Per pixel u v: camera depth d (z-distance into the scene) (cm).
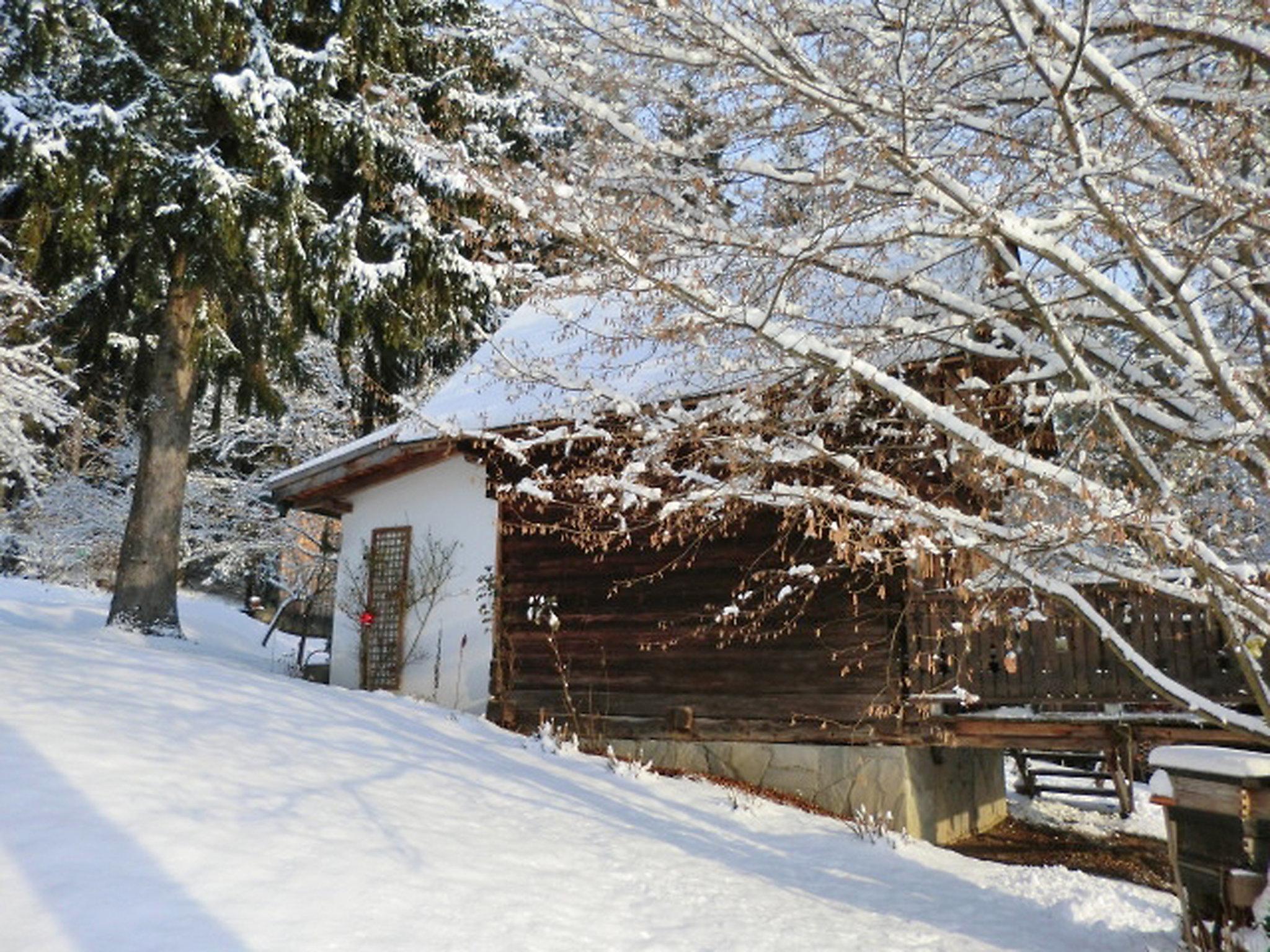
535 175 623
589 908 538
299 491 1395
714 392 725
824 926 582
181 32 1403
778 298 550
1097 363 652
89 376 2052
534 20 716
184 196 1474
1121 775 929
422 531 1387
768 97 652
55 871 429
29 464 1803
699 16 567
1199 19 525
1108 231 508
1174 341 509
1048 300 604
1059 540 504
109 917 398
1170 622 855
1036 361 717
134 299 1645
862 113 570
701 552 1145
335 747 768
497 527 1302
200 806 543
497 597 1267
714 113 687
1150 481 521
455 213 724
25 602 1752
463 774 796
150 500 1549
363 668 1383
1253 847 508
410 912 470
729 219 701
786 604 1072
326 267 1519
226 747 674
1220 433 544
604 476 820
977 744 955
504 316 1873
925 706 958
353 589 1430
